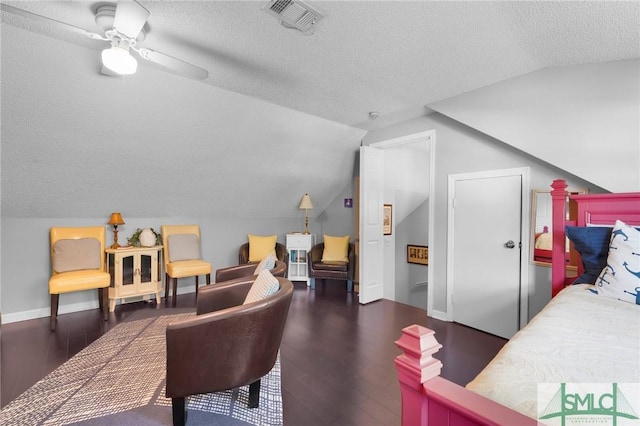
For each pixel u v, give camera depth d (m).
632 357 1.08
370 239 4.23
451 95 3.12
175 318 3.39
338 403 1.95
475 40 2.08
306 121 3.88
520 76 2.68
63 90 2.54
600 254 2.14
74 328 3.10
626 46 2.03
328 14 1.80
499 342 2.94
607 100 2.27
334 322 3.41
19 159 2.89
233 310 1.66
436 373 0.92
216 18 1.87
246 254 4.79
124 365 2.35
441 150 3.58
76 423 1.71
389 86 2.90
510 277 3.02
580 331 1.33
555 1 1.64
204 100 3.09
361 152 4.17
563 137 2.47
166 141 3.37
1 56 2.19
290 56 2.34
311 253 5.01
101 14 1.78
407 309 3.91
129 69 1.88
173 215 4.42
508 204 3.02
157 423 1.72
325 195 5.61
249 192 4.71
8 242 3.28
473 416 0.76
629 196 2.13
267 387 2.11
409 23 1.89
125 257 3.69
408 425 0.94
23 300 3.35
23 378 2.17
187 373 1.61
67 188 3.36
